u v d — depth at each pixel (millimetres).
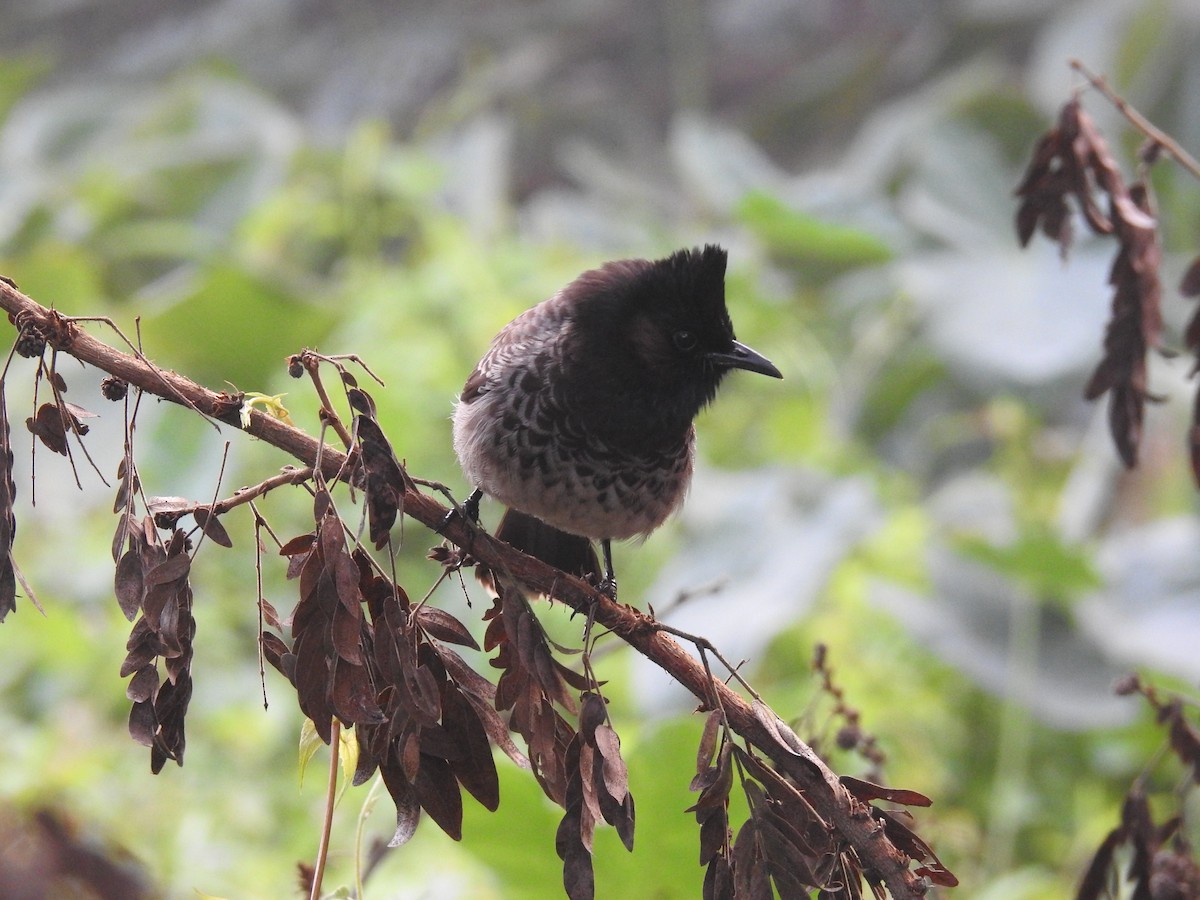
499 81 23500
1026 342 12734
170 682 4262
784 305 14445
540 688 4375
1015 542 9828
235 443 11836
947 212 14891
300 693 4164
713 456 14016
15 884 5559
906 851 4449
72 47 27281
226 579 11344
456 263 12766
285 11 26219
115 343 12719
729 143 15758
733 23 24688
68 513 11992
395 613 4234
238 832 8508
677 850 6473
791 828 4344
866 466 13352
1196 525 12391
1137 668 10219
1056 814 10445
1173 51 17109
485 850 6777
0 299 4242
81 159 18312
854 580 11344
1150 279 5992
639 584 12375
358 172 14930
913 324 14594
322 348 12891
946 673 11227
